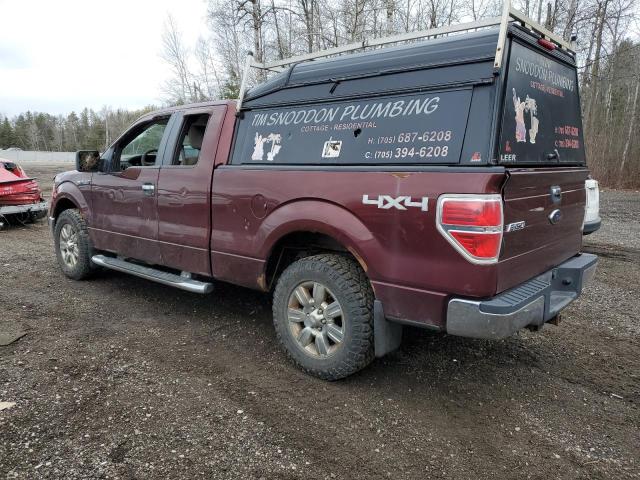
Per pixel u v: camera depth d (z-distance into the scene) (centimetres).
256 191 355
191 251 412
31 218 981
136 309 468
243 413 289
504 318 256
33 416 278
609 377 348
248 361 360
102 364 348
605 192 2128
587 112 2367
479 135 269
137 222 462
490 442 267
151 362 354
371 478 236
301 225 326
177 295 513
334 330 320
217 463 243
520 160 295
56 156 5625
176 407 293
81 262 540
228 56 2134
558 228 334
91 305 478
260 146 374
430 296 275
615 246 830
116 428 270
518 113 292
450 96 284
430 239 269
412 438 269
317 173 320
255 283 369
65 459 242
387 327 302
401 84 306
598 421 291
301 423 281
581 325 449
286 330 346
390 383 331
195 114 425
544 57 329
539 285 297
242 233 369
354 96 324
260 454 251
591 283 595
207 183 391
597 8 1822
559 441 270
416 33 326
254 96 389
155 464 241
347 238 302
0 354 361
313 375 334
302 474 237
